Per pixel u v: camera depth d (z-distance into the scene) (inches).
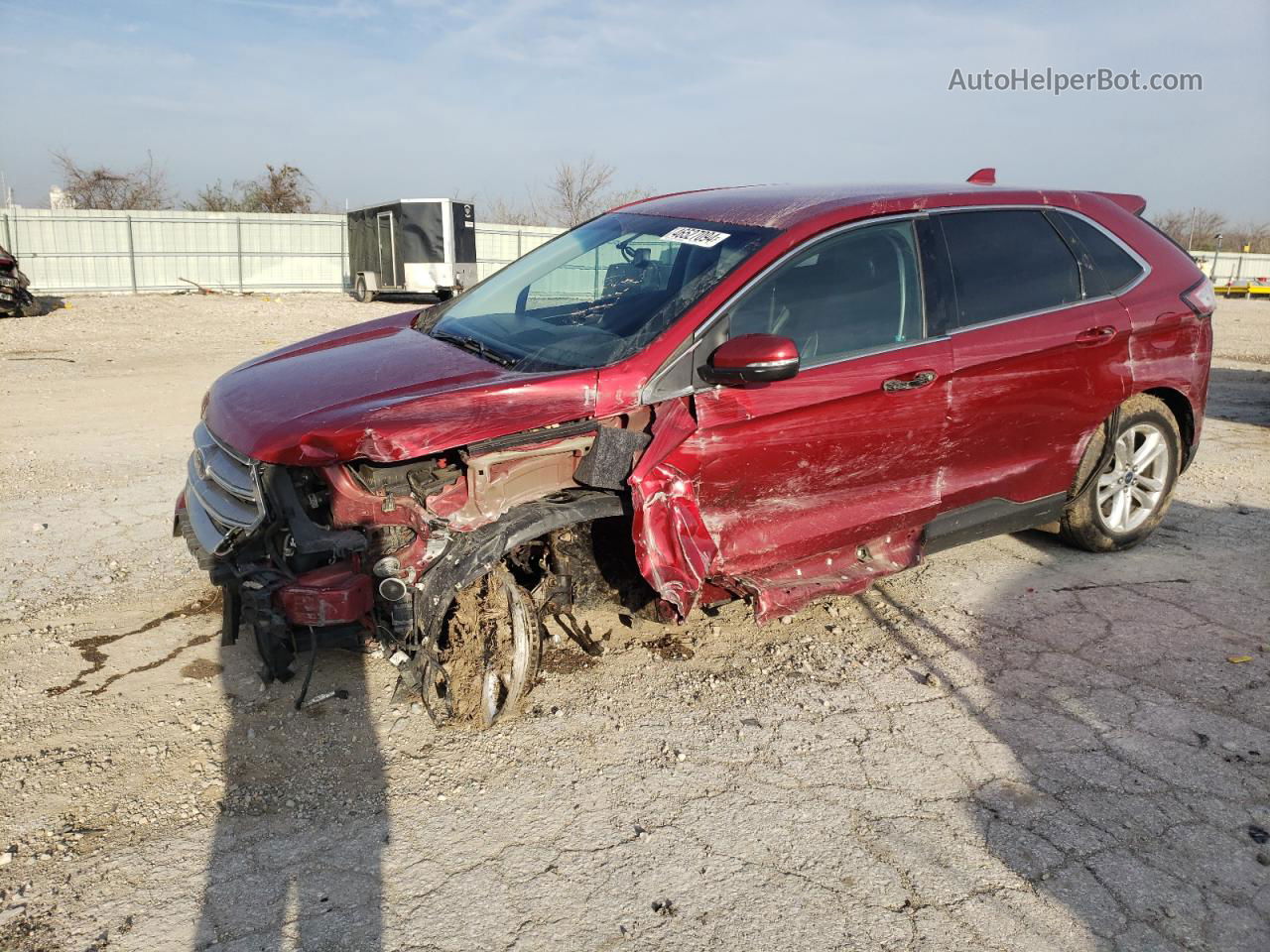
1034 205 174.9
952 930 96.8
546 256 182.5
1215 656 156.9
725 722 135.7
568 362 134.5
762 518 146.0
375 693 141.3
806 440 143.6
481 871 104.8
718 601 145.1
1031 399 167.0
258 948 93.1
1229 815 116.1
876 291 151.5
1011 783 121.9
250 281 1127.6
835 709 139.6
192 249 1087.0
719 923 97.2
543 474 127.6
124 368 465.4
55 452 281.7
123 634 159.0
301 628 133.0
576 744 129.8
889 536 161.3
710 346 135.5
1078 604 176.6
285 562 126.3
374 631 126.3
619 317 142.3
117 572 185.2
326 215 1152.2
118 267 1049.5
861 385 145.6
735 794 119.0
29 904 98.4
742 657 154.9
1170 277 188.5
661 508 131.4
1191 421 199.2
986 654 157.2
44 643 155.0
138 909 98.1
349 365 144.8
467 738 130.6
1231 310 1053.2
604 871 105.0
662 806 116.6
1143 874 105.7
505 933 95.5
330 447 117.3
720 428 136.0
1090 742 131.5
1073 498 186.4
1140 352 181.8
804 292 144.9
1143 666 153.3
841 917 98.3
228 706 137.1
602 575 140.6
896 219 156.6
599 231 177.9
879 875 104.8
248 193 1667.1
